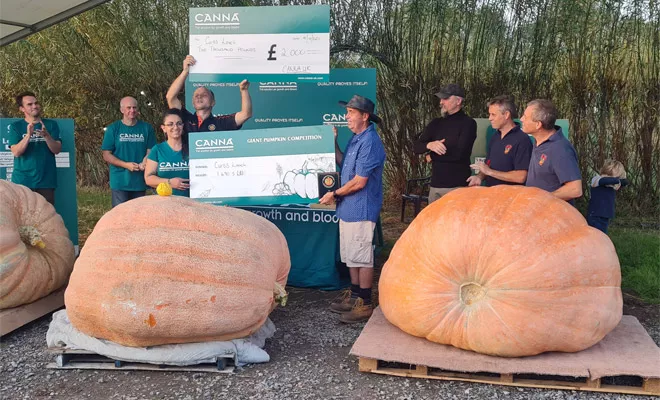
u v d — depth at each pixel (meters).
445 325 3.23
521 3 7.34
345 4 8.05
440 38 7.74
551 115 3.86
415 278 3.31
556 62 7.41
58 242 4.52
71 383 3.28
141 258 3.20
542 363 3.08
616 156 7.41
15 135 5.72
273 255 3.55
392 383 3.22
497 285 3.07
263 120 5.32
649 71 7.16
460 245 3.16
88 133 9.26
